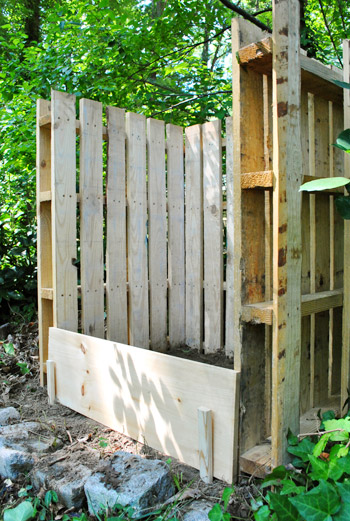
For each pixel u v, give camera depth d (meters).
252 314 1.83
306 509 1.35
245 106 1.86
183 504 1.76
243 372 1.90
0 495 1.98
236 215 1.87
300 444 1.75
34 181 5.16
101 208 3.23
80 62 4.69
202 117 4.97
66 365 2.79
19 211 5.36
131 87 4.93
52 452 2.23
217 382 1.92
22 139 4.66
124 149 3.39
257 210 1.93
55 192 3.00
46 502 1.81
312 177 1.96
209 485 1.90
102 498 1.74
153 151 3.62
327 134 2.35
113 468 1.89
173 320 3.80
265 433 2.06
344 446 1.57
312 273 2.18
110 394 2.44
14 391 3.08
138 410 2.27
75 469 1.98
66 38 4.53
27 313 4.47
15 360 3.52
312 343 2.26
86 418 2.65
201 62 5.31
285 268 1.74
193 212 3.79
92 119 3.17
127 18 4.68
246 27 1.86
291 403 1.81
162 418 2.15
